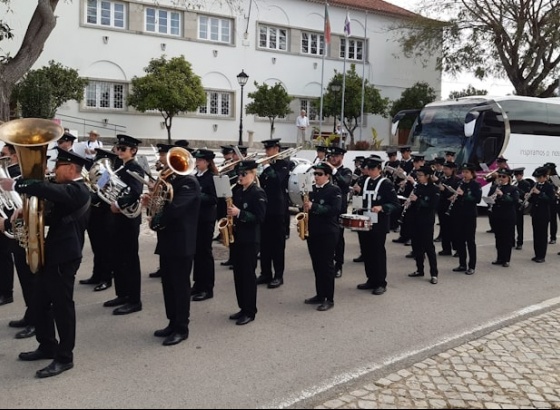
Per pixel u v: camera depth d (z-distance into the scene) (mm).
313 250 7418
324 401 4641
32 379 4930
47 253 5004
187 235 5891
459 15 29469
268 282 8625
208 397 4617
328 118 31875
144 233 12633
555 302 7992
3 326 6395
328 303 7355
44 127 4703
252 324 6609
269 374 5121
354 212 8375
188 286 6004
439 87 36969
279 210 8484
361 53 33312
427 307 7551
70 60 24000
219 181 6484
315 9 31016
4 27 19141
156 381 4910
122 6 25281
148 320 6660
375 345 5977
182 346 5805
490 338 6316
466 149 16891
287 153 8734
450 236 11414
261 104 26422
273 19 29641
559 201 13266
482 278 9500
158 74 23266
